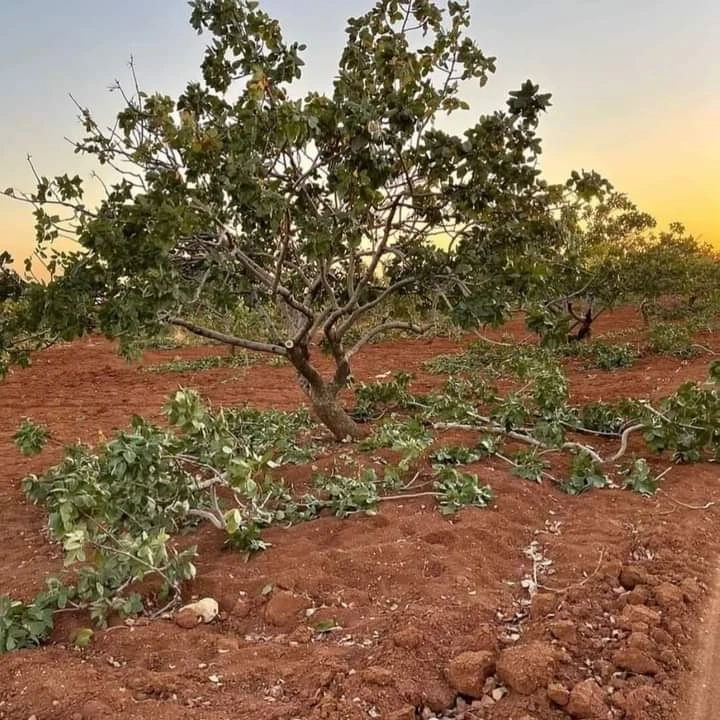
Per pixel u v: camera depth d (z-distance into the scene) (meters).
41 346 4.11
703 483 3.74
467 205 4.11
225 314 4.64
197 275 3.95
